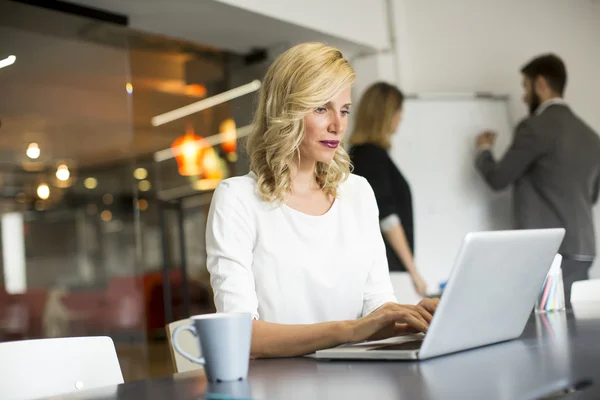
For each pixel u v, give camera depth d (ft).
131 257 24.08
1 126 13.07
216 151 15.06
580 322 4.70
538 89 13.43
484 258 3.55
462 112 14.78
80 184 21.84
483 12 15.53
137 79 13.28
